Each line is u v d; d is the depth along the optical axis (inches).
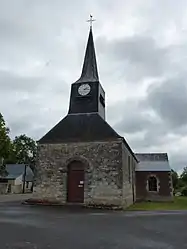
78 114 815.1
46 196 727.7
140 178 1194.0
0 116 1182.3
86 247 243.1
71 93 859.4
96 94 834.8
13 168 2153.1
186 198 1350.9
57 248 237.5
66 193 718.5
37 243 255.1
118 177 689.0
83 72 931.3
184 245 256.2
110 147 714.2
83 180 724.0
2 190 1722.4
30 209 584.1
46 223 378.6
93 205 667.4
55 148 755.4
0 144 1170.0
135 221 414.9
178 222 406.3
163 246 251.3
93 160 717.3
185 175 2262.6
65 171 730.8
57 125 794.8
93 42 989.2
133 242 266.2
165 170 1182.9
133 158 1093.8
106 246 247.9
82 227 350.3
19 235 291.0
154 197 1160.8
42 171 748.0
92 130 751.7
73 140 746.8
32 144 2544.3
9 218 429.1
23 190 1932.8
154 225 375.2
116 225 372.2
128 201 816.9
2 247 236.8
